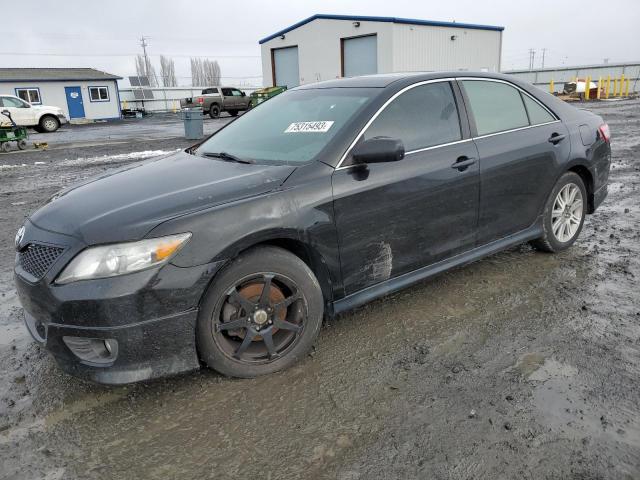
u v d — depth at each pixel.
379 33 27.30
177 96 49.34
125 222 2.51
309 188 2.88
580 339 3.14
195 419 2.52
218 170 3.14
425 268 3.52
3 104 23.94
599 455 2.19
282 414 2.54
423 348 3.09
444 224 3.51
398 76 3.65
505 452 2.23
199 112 17.83
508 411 2.49
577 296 3.73
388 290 3.31
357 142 3.12
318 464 2.21
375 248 3.18
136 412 2.58
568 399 2.56
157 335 2.49
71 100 37.09
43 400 2.71
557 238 4.45
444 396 2.63
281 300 2.83
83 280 2.42
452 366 2.90
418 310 3.58
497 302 3.67
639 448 2.23
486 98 3.91
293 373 2.88
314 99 3.72
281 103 3.97
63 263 2.47
